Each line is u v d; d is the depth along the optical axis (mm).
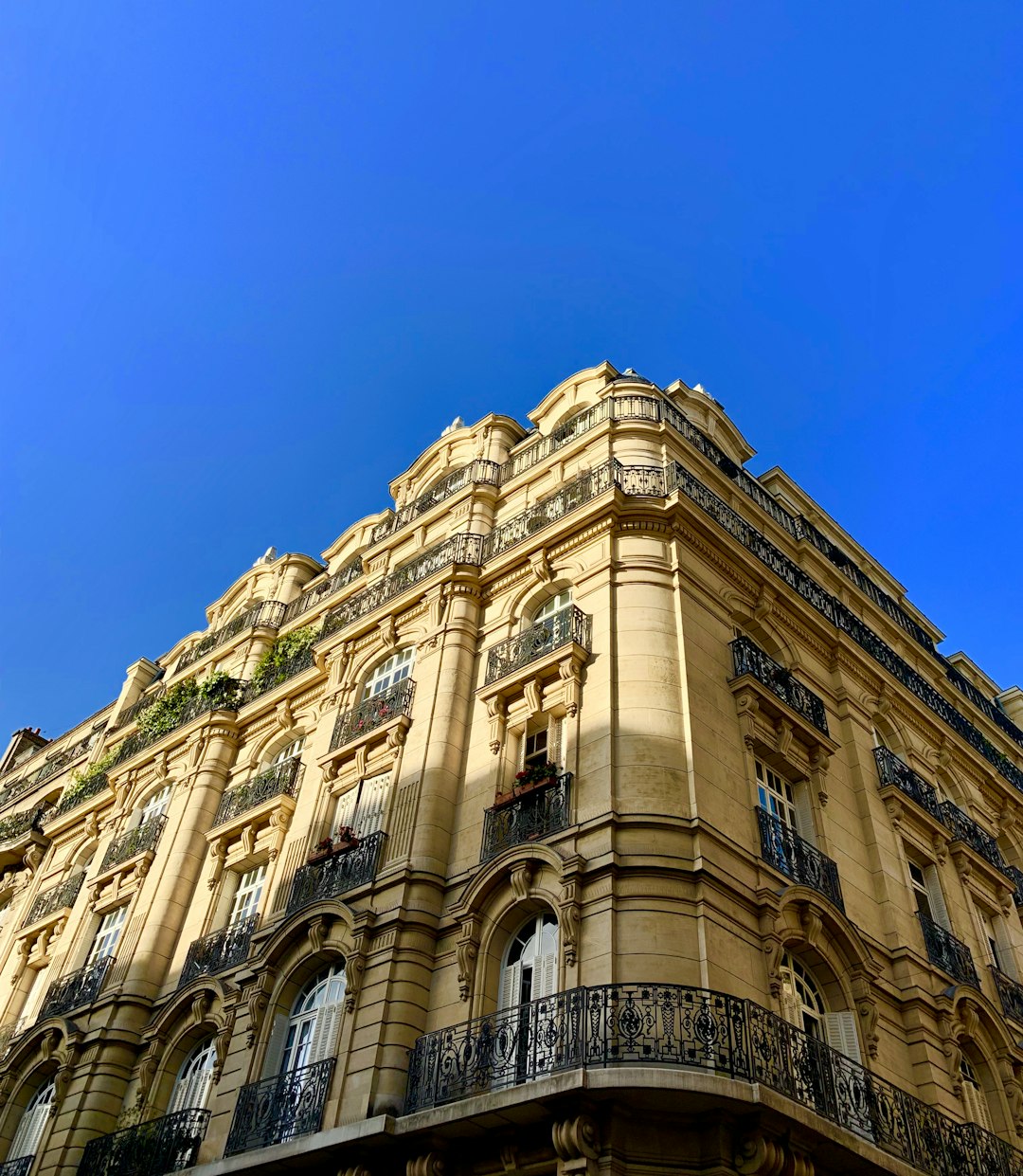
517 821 18609
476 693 22125
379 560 30031
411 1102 16109
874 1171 14898
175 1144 19703
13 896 35562
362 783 23109
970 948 22438
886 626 30203
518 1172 14461
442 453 31281
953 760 28094
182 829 28125
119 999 24547
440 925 18672
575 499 23641
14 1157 23859
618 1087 13211
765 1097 13258
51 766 42406
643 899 16000
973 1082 19875
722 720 19562
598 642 20328
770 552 24781
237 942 23547
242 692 31484
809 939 17625
